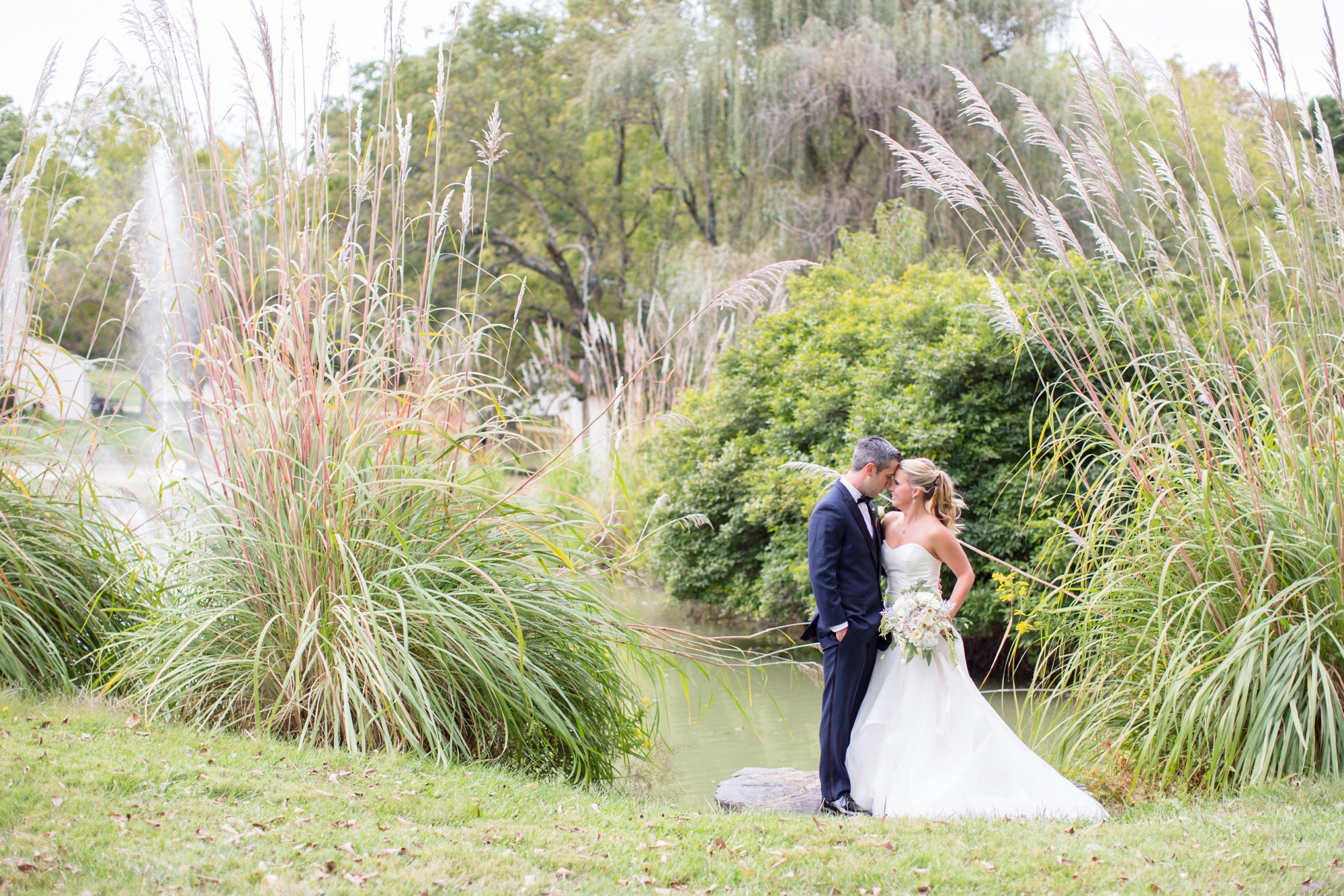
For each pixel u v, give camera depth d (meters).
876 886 3.21
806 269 15.28
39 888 2.77
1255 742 4.16
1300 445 4.62
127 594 5.60
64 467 5.70
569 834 3.62
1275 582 4.42
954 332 8.65
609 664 5.21
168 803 3.50
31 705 4.66
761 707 7.78
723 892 3.14
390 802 3.72
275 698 4.66
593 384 15.51
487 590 4.82
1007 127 15.48
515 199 27.23
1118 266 5.61
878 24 16.30
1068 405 8.29
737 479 10.55
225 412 4.72
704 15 20.02
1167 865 3.31
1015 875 3.28
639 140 29.16
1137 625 4.79
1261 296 4.74
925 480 4.70
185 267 5.78
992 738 4.39
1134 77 4.81
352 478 4.58
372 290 4.95
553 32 27.88
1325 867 3.19
